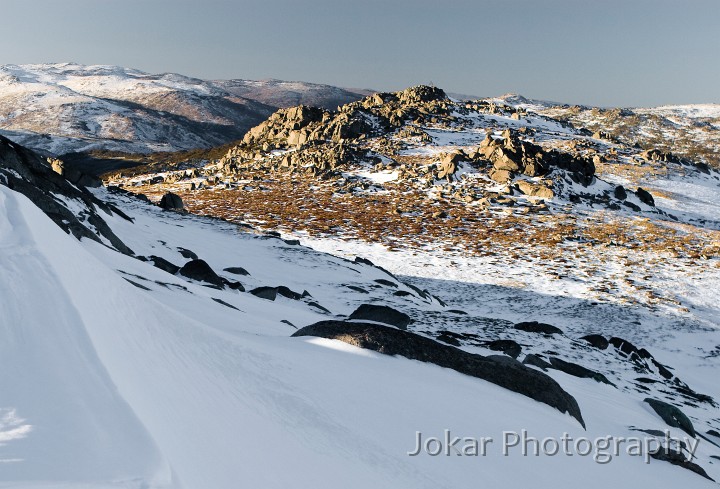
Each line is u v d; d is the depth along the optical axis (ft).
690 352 113.39
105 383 13.88
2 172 58.18
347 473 19.77
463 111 501.15
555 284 154.61
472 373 37.42
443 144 373.81
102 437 11.58
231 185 300.61
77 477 10.04
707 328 125.80
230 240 139.23
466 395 33.78
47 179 85.15
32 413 11.91
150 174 410.72
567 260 178.19
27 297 16.98
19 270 18.67
